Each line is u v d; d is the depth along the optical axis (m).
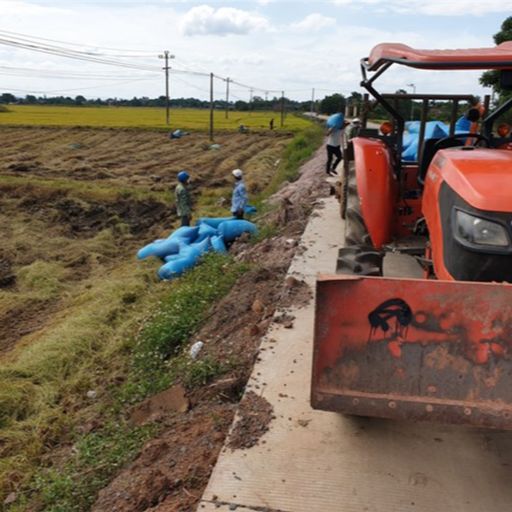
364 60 5.48
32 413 5.44
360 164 4.88
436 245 3.76
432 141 4.83
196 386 4.66
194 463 3.48
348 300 2.87
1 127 46.62
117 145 35.62
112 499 3.52
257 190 18.89
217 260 8.62
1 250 11.60
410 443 3.44
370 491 3.07
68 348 6.45
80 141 37.69
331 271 6.36
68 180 19.02
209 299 6.76
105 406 5.28
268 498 3.03
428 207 4.08
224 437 3.65
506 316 2.75
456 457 3.32
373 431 3.55
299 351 4.51
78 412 5.33
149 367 5.66
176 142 38.09
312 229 8.12
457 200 3.40
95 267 10.81
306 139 31.47
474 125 5.25
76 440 4.84
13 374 6.06
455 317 2.80
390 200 4.76
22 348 7.11
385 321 2.86
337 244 7.38
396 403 2.83
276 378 4.14
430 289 2.80
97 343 6.69
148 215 15.41
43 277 9.89
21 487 4.32
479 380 2.79
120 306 7.86
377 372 2.89
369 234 4.74
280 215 9.74
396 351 2.87
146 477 3.50
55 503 3.88
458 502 2.99
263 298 5.88
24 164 23.31
